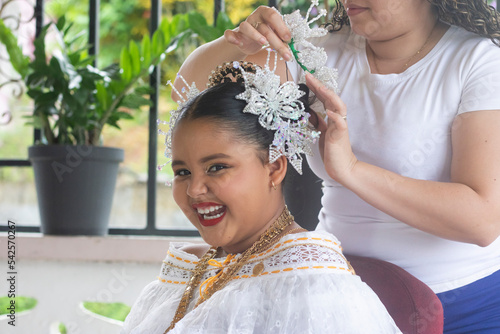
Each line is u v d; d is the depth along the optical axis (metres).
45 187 2.88
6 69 4.58
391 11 1.60
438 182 1.50
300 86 1.55
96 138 3.07
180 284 1.54
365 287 1.34
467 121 1.53
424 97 1.63
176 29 3.09
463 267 1.63
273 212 1.42
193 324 1.29
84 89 2.97
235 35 1.56
